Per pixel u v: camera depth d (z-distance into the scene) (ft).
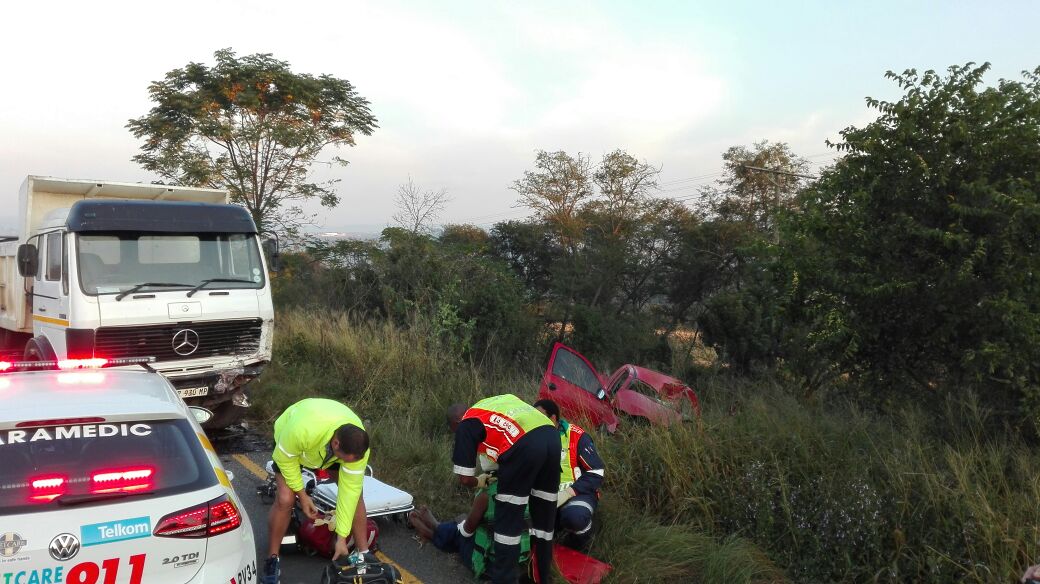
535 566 14.88
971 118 20.74
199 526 10.86
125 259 24.45
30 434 11.07
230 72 72.90
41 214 28.27
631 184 116.78
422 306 45.24
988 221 20.02
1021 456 16.92
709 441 19.16
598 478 16.94
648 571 15.64
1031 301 19.16
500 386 29.89
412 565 16.39
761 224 114.73
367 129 81.10
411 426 26.48
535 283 116.98
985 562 14.29
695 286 105.40
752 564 15.78
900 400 21.24
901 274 20.92
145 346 24.25
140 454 11.28
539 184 121.08
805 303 23.44
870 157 22.13
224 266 26.23
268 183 76.95
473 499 20.22
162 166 71.82
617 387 28.78
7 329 32.35
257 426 28.50
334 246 61.36
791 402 21.07
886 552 15.26
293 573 15.58
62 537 10.05
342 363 35.42
